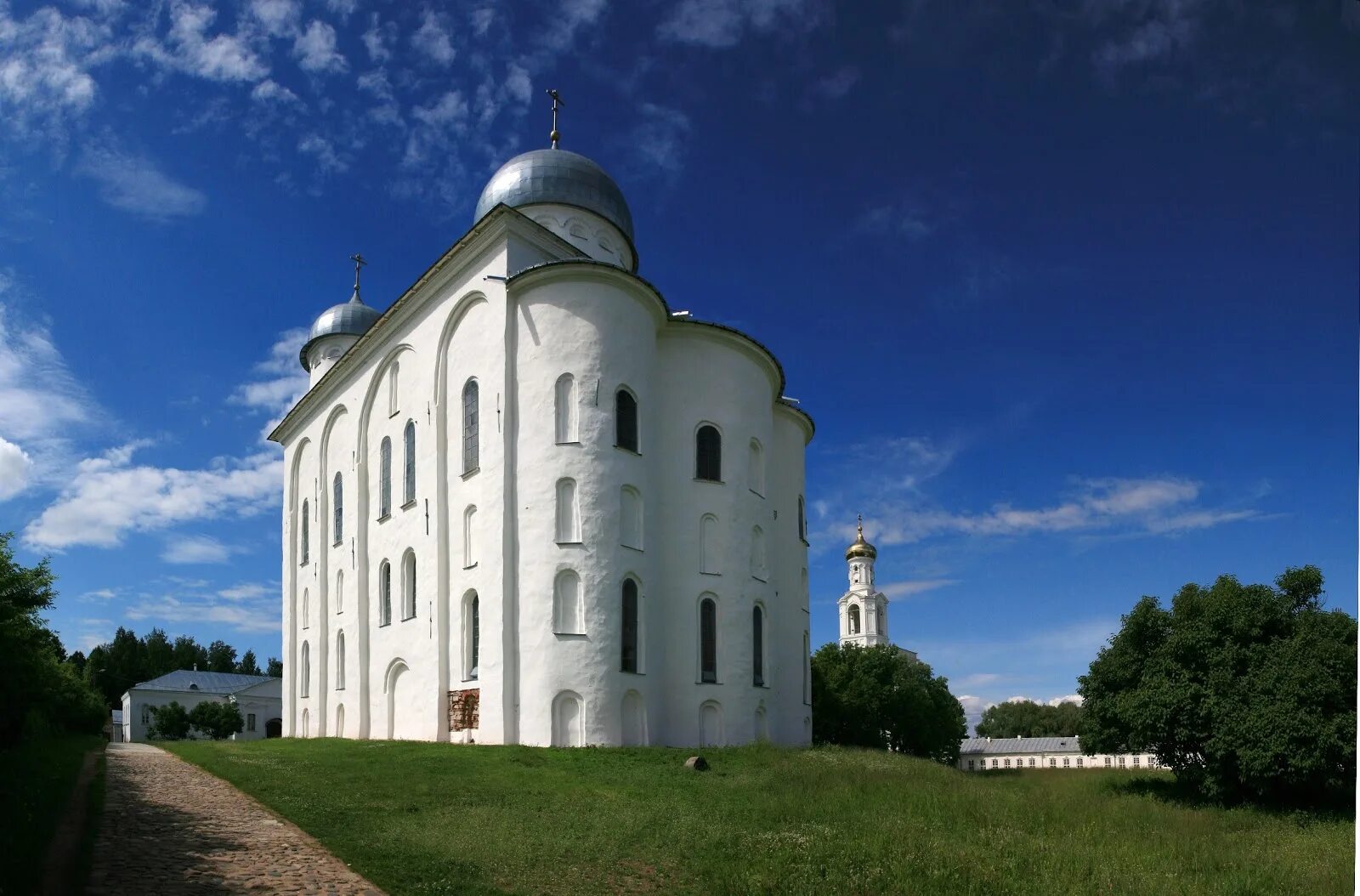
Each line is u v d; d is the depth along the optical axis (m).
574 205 43.69
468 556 36.12
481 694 33.38
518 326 35.38
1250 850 21.14
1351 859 20.39
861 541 96.62
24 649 23.05
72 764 25.72
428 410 39.25
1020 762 104.69
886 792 23.41
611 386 34.69
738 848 16.64
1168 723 31.92
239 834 16.53
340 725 44.25
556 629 32.56
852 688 61.78
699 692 35.94
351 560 44.53
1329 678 29.23
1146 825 23.08
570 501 33.66
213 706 83.94
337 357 58.59
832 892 14.25
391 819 18.44
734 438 39.19
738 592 37.78
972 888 14.70
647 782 24.97
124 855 14.29
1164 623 34.31
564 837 17.28
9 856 12.62
